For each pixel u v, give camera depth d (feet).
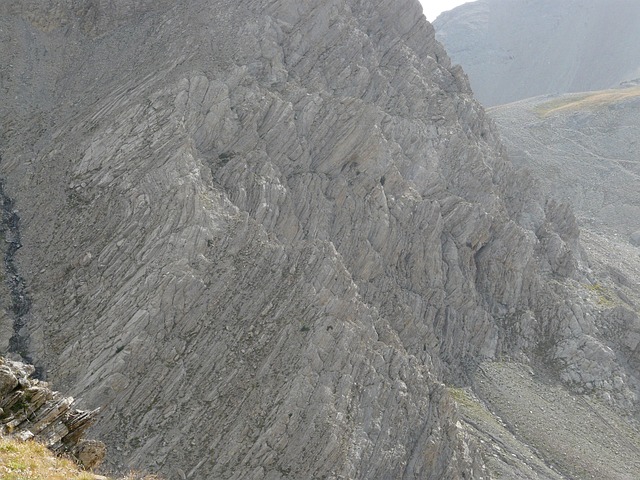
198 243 201.98
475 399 257.96
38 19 285.64
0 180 238.07
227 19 285.43
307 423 182.50
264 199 223.71
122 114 243.81
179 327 191.72
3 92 263.70
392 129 291.17
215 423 179.73
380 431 193.98
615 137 652.48
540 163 614.75
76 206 223.92
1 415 106.73
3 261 213.46
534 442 245.45
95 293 199.62
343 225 248.11
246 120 243.60
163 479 163.53
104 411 176.96
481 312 285.84
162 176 216.74
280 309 201.05
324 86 284.41
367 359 202.80
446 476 201.36
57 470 96.27
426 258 273.95
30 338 194.39
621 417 271.28
